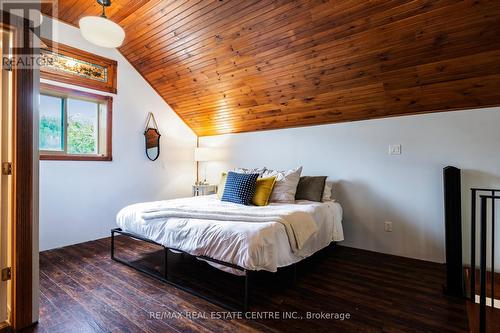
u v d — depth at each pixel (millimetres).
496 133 2484
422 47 2242
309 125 3664
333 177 3453
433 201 2795
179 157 4633
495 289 2223
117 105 3715
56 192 3141
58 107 3260
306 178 3316
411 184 2916
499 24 1917
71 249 3115
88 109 3533
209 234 2016
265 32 2592
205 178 4898
